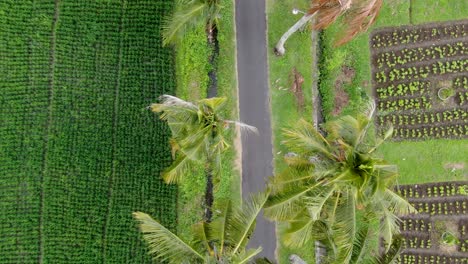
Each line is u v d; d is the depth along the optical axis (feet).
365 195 51.08
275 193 55.31
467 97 77.61
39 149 74.49
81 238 74.08
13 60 74.95
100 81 75.61
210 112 56.80
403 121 77.97
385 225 54.60
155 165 75.05
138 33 76.18
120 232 74.23
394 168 51.49
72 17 75.61
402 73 77.87
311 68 77.36
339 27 76.84
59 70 75.20
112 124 75.46
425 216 77.77
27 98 74.84
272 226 75.97
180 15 63.00
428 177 77.71
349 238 52.03
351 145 52.37
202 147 56.24
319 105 78.02
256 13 77.56
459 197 77.82
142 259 74.13
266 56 77.30
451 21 77.46
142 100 75.72
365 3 57.82
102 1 76.13
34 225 73.92
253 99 77.00
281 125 76.79
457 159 77.82
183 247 53.72
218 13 71.51
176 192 75.15
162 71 75.92
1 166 73.97
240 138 76.43
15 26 75.10
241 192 76.18
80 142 74.74
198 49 75.46
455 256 77.51
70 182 74.43
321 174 51.70
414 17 77.92
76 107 75.05
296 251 75.66
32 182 74.13
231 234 54.95
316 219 52.06
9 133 74.23
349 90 77.36
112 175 75.00
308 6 77.05
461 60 77.97
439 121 77.92
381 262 56.49
